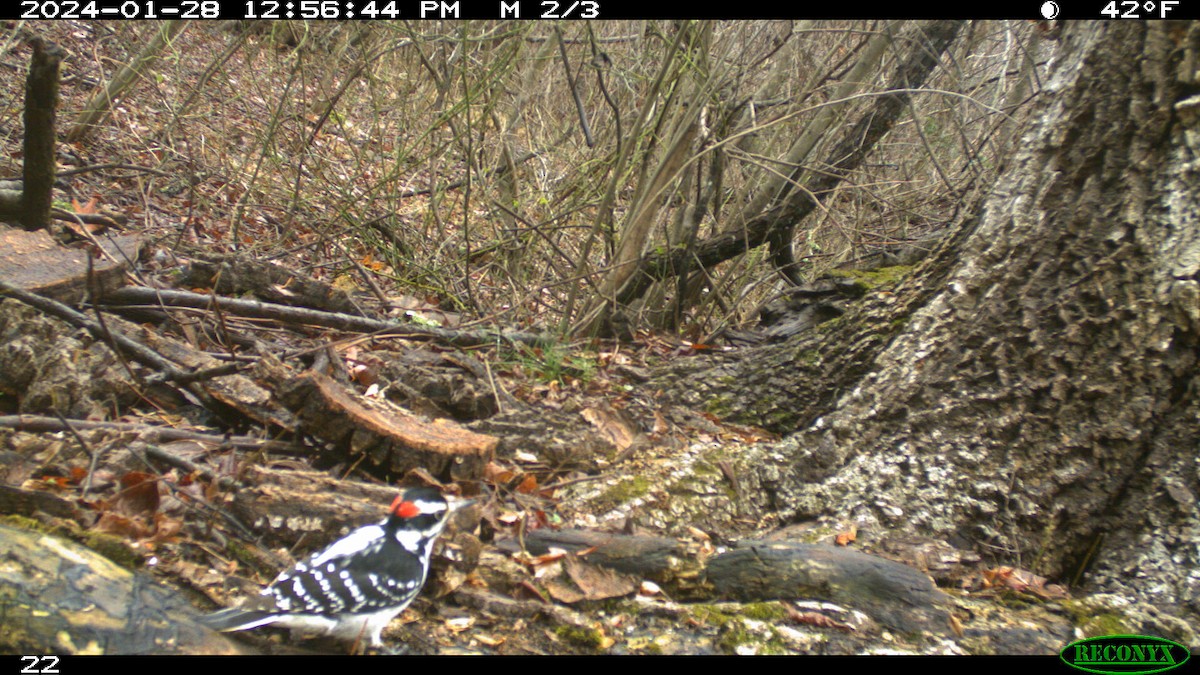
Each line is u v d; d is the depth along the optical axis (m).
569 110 2.27
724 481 1.09
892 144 2.10
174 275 1.41
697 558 0.94
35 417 0.96
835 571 0.92
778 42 1.63
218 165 2.01
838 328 1.27
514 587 0.90
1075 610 0.94
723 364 1.34
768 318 1.61
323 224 1.85
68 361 1.03
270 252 1.75
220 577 0.83
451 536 0.88
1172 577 0.99
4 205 1.28
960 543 1.05
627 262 1.54
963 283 1.13
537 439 1.12
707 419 1.27
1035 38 1.67
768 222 1.68
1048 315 1.08
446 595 0.87
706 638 0.86
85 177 1.82
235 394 1.04
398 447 0.97
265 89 2.31
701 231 1.94
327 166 2.04
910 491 1.07
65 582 0.76
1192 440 1.03
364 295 1.67
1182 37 1.05
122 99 2.04
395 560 0.77
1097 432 1.05
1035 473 1.06
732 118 1.63
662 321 1.75
